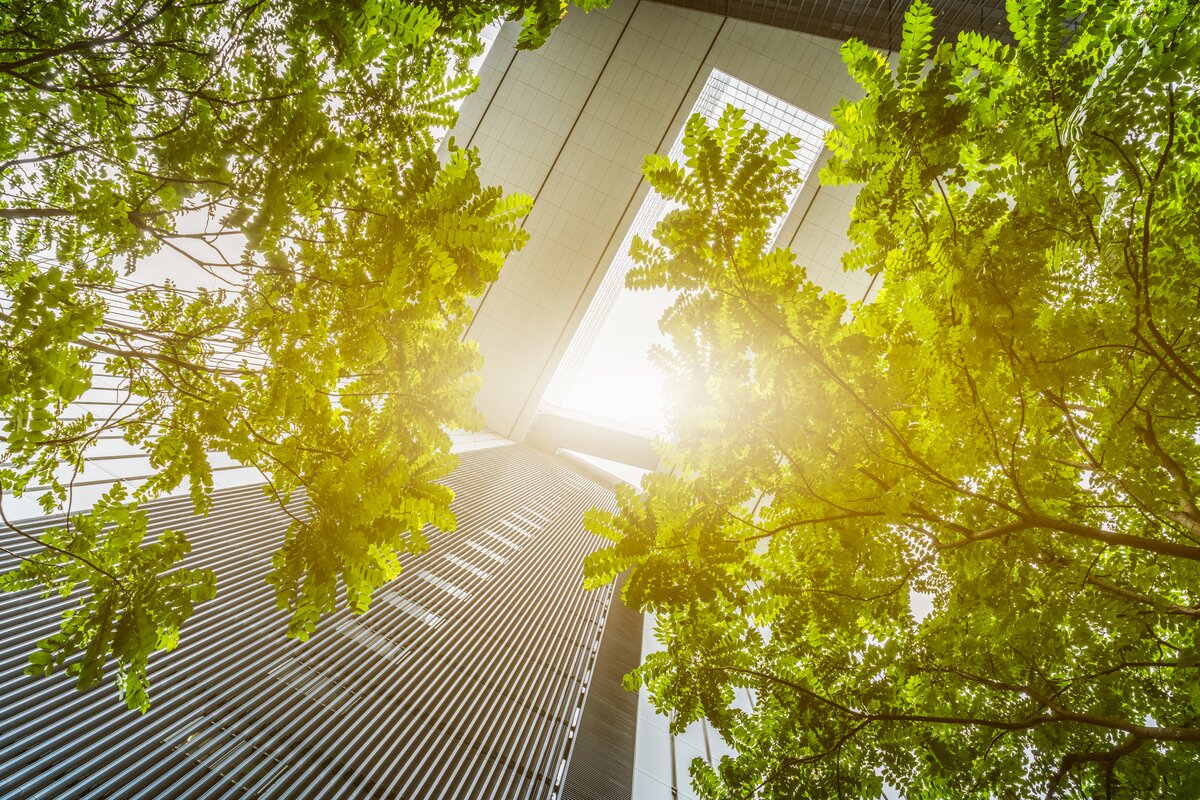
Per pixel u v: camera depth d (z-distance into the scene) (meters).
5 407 2.42
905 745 5.44
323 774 8.24
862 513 3.91
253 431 3.61
